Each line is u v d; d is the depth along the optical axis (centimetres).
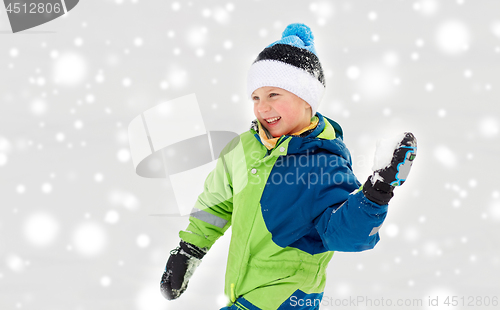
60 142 390
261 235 140
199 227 159
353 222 121
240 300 141
